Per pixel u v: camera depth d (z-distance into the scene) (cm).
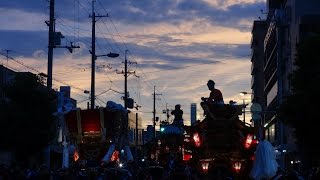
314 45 3291
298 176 1683
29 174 2320
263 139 1770
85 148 2327
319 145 3347
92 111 2320
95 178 2078
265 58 10044
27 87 3678
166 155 3341
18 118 3591
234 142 2048
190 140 2114
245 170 2030
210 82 2108
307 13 5694
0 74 4728
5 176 2355
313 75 3275
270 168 1599
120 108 2344
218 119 2058
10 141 3628
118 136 2378
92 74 4647
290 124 3441
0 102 3972
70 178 2164
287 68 6306
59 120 2367
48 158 3741
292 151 4638
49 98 3703
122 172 2139
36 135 3641
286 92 5444
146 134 10950
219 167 2031
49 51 3522
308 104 3198
